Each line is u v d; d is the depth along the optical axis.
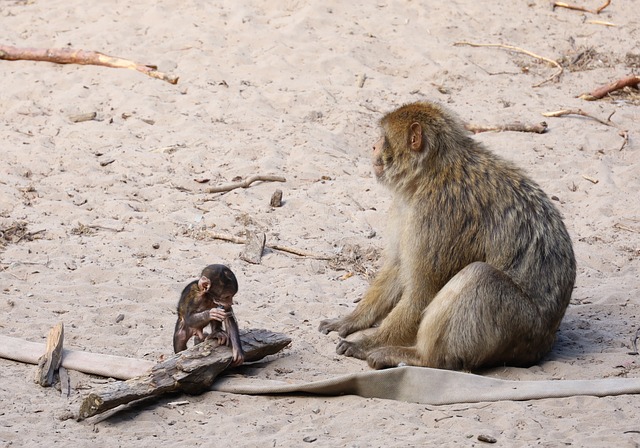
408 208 10.80
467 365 10.21
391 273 11.42
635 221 15.56
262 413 9.32
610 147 18.30
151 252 13.77
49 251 13.47
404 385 9.66
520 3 24.48
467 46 22.38
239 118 18.55
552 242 10.59
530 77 21.38
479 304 10.00
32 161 16.31
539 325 10.36
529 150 17.92
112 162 16.55
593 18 23.97
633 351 11.06
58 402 9.42
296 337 11.30
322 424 9.09
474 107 19.78
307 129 18.22
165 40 21.84
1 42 21.39
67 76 19.91
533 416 9.17
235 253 13.87
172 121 18.30
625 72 21.64
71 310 11.66
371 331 11.48
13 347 10.35
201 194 15.74
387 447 8.54
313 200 15.66
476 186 10.50
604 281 13.61
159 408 9.34
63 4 23.64
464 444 8.60
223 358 9.62
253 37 21.91
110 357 10.09
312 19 22.81
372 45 21.97
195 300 9.62
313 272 13.56
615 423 9.09
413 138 10.57
